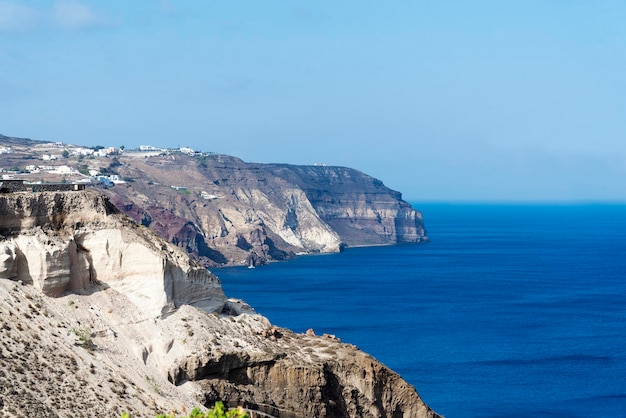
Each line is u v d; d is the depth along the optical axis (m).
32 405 77.81
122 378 89.25
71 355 87.44
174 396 92.50
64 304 93.31
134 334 95.75
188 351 97.19
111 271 98.25
